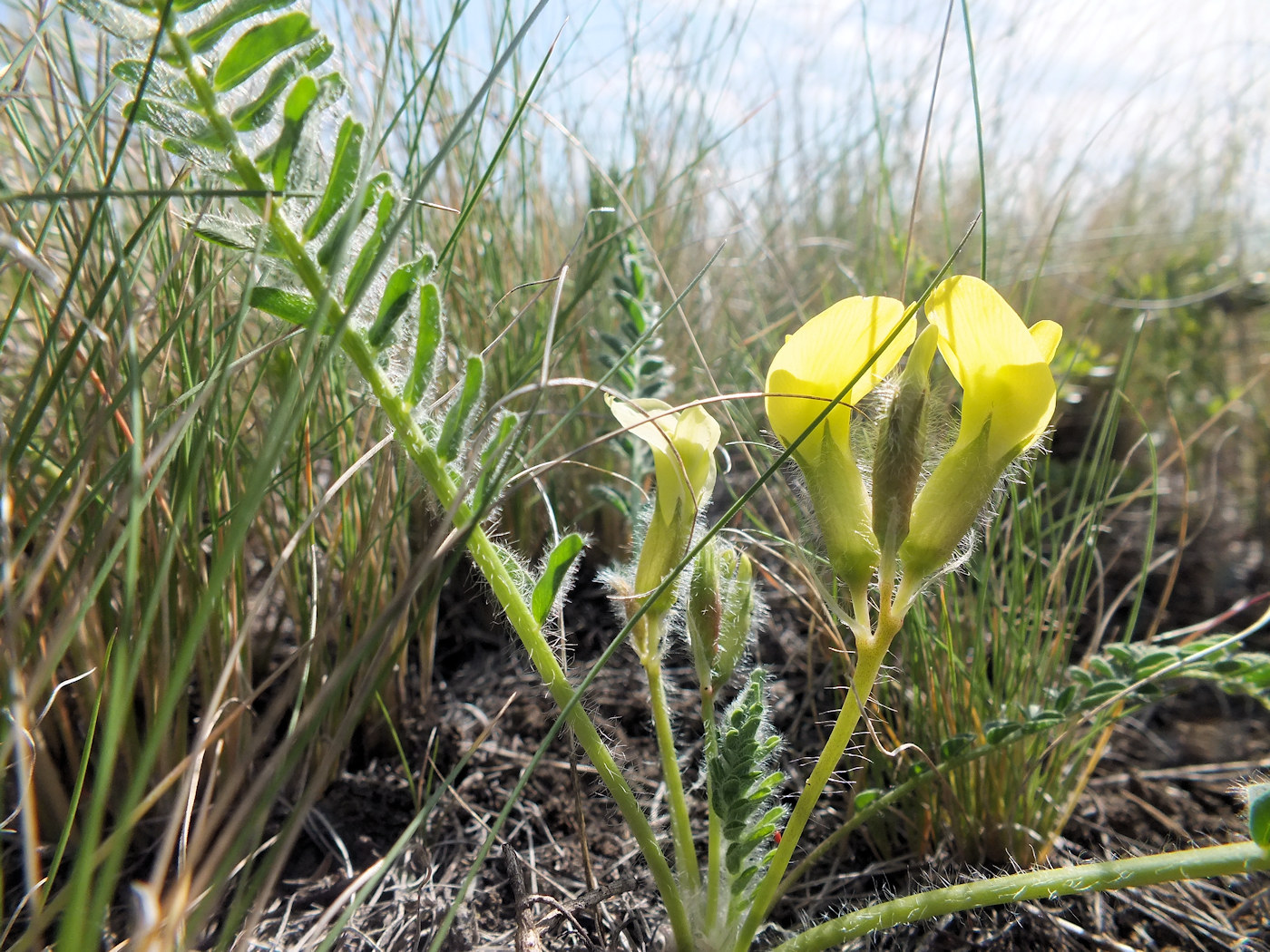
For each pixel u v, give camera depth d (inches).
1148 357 9.3
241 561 4.3
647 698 5.6
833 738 2.9
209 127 2.6
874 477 2.6
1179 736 5.9
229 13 2.6
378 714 5.1
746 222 9.0
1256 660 3.8
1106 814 5.0
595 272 6.6
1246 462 8.3
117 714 2.1
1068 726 4.4
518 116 3.8
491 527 4.3
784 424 2.8
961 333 2.5
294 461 4.4
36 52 4.4
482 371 2.8
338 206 2.7
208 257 4.3
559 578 3.0
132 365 2.6
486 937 3.9
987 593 5.2
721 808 3.0
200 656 4.2
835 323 2.6
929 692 4.5
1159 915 4.2
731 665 3.4
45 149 4.9
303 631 4.7
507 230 7.1
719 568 3.4
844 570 2.8
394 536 5.1
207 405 3.9
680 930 3.2
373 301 2.9
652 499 3.7
